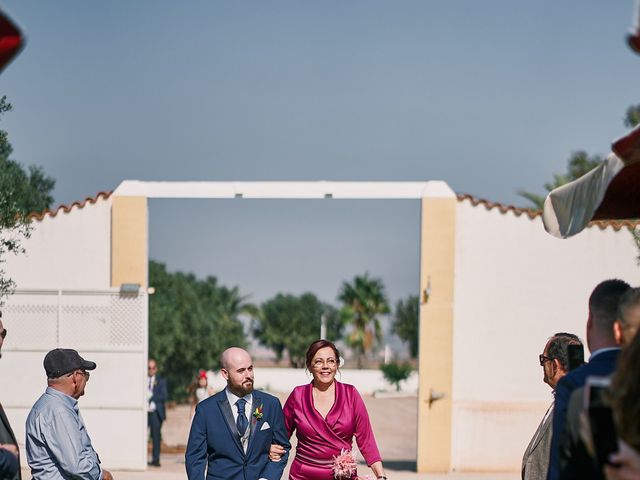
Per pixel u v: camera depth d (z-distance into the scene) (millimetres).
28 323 15781
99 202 16281
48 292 15805
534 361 15922
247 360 7180
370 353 67062
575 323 15914
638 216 6109
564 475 3475
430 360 15883
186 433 25828
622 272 15836
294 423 7641
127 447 15758
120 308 15828
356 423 7598
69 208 16281
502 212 16031
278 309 70125
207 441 7148
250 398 7258
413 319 66938
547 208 5359
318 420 7512
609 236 15883
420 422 15797
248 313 69188
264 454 7238
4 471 5516
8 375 15664
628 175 5285
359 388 47656
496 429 15820
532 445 5941
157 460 17203
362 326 66562
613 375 2947
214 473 7113
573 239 15922
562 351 5871
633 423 2828
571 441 3465
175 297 38062
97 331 15812
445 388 15836
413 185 16156
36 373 15664
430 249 16016
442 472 15695
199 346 37344
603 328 4051
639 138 3844
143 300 15789
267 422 7227
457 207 16078
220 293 64062
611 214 6082
